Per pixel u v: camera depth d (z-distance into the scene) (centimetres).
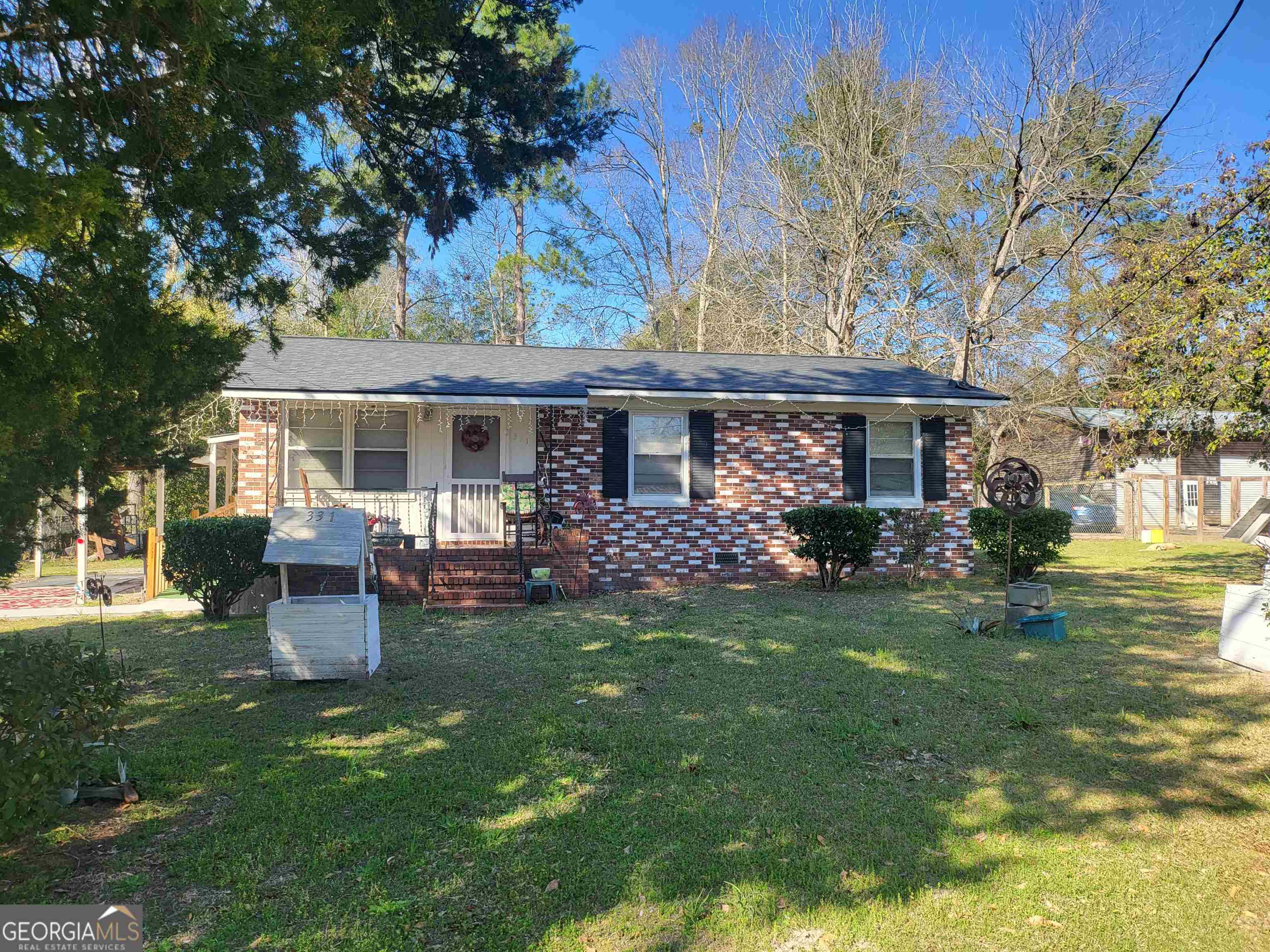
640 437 1508
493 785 526
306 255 977
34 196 364
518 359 1662
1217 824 470
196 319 685
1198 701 700
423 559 1260
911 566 1509
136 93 463
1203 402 1434
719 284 3312
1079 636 967
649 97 3475
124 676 502
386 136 868
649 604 1259
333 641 782
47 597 1468
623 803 498
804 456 1552
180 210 546
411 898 387
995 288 2538
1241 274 1331
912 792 517
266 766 559
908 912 376
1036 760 571
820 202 3120
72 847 440
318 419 1394
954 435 1623
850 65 2778
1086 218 2544
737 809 489
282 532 775
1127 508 2661
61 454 425
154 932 356
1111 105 2314
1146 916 373
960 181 2777
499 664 856
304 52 530
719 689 751
